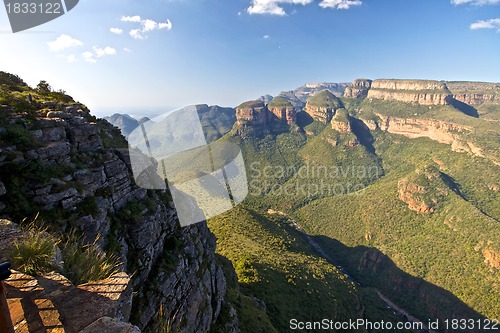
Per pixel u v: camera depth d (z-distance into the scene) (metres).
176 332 7.17
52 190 10.41
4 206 9.16
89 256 7.02
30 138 11.13
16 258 5.39
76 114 15.08
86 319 4.07
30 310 4.10
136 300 12.45
